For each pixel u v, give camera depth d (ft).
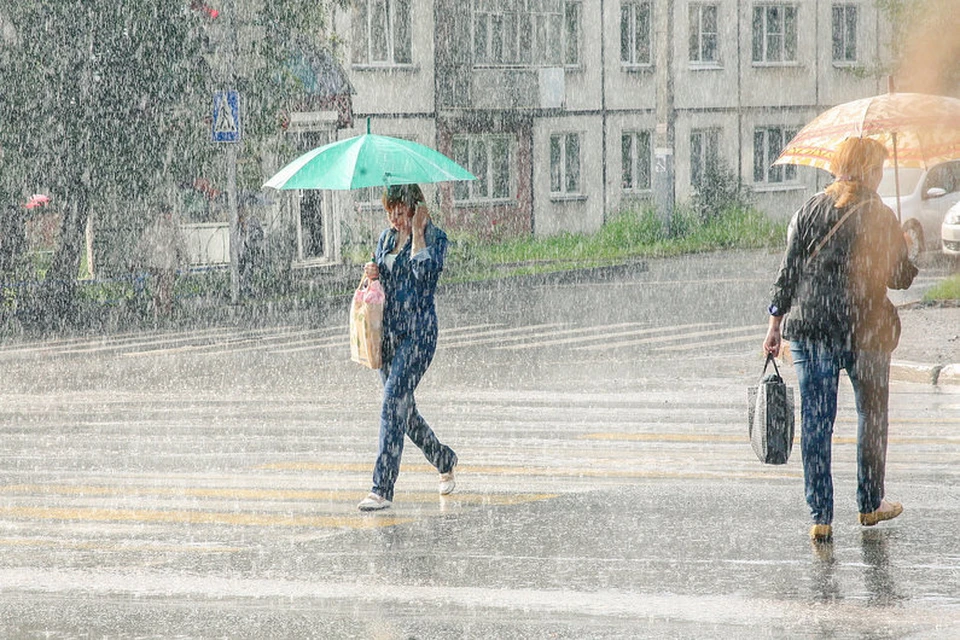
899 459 89.92
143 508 81.00
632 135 433.48
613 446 98.02
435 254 77.46
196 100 248.73
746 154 454.81
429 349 79.00
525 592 60.44
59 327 214.48
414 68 377.71
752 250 355.77
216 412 120.78
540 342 170.60
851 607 57.16
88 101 238.07
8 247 231.91
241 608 58.75
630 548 68.33
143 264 222.28
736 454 94.07
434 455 82.02
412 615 57.06
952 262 274.57
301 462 95.45
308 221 304.71
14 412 124.26
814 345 67.46
